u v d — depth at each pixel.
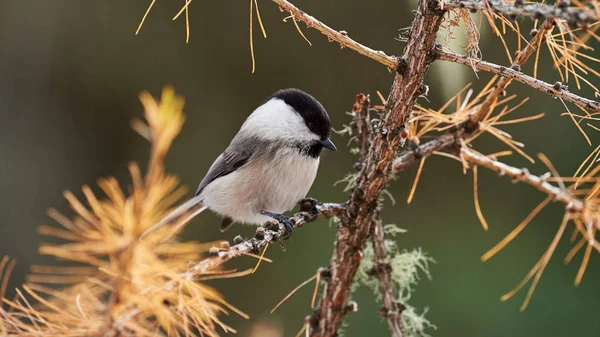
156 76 12.16
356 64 11.88
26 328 2.82
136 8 12.03
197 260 3.34
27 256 11.57
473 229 11.18
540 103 10.80
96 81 12.22
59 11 12.05
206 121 12.20
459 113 4.35
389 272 4.87
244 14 12.01
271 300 11.09
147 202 2.46
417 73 4.03
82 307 2.77
